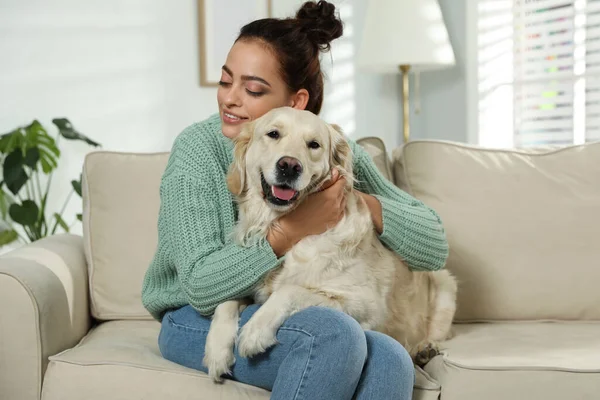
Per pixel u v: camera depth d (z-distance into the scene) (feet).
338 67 13.17
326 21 5.62
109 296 6.71
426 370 5.30
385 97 13.96
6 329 5.05
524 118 12.60
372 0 11.34
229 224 5.12
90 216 6.94
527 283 6.47
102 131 10.80
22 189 10.21
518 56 12.53
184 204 4.89
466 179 6.84
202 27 11.55
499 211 6.66
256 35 5.27
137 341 5.81
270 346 4.46
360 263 5.09
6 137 9.36
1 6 9.86
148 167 7.09
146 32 11.10
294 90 5.42
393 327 5.50
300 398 4.10
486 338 5.85
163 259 5.26
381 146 7.31
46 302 5.24
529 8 12.19
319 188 5.01
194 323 4.90
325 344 4.15
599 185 6.73
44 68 10.24
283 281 4.99
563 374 4.71
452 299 6.04
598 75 11.25
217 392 4.63
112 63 10.81
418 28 10.96
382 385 4.27
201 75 11.68
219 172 5.20
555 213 6.61
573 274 6.45
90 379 4.84
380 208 5.33
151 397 4.72
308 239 4.98
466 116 12.56
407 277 5.73
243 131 5.09
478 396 4.74
